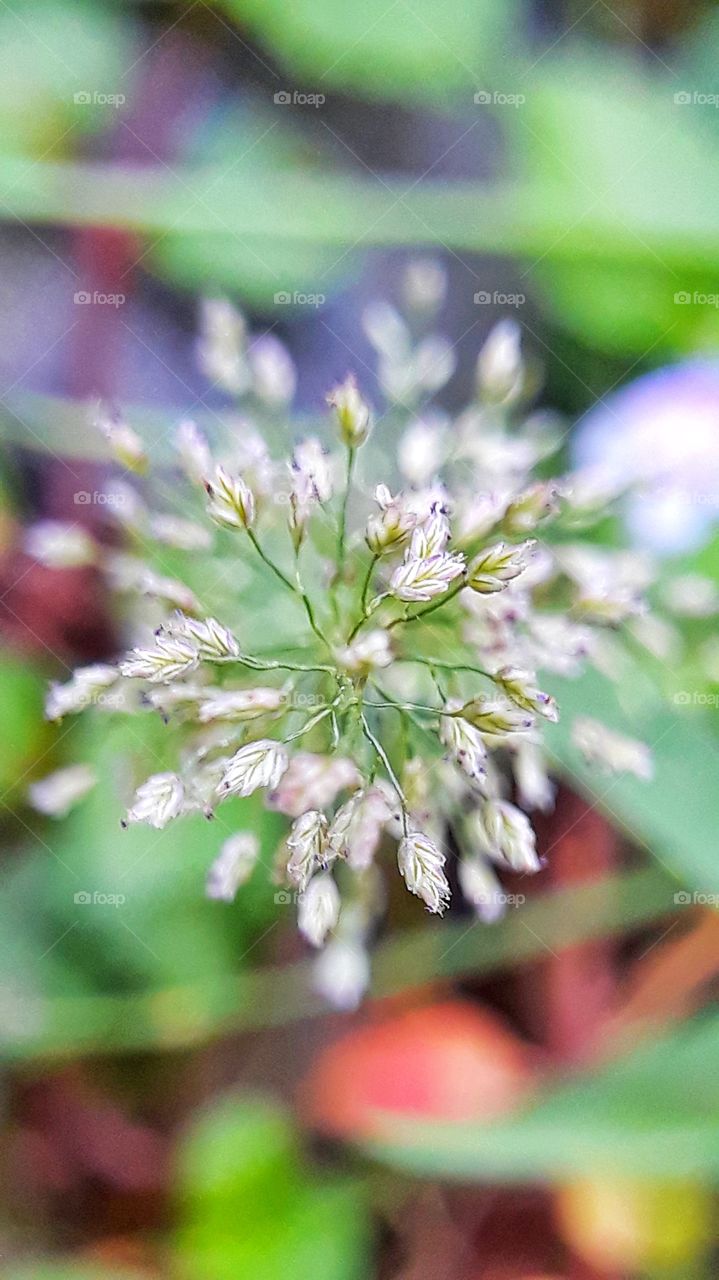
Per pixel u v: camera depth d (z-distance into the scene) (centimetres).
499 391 6
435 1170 8
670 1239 8
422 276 8
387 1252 8
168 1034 8
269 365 7
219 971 8
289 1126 8
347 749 5
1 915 8
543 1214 8
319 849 5
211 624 5
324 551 6
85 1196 8
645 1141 7
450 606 6
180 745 6
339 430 6
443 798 6
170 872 8
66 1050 8
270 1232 8
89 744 8
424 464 6
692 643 8
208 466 6
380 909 7
